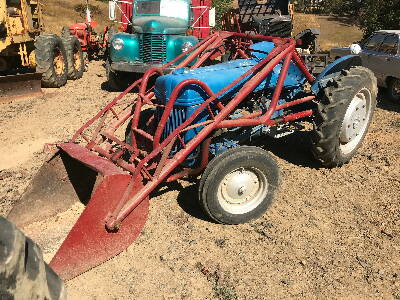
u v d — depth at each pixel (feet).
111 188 11.25
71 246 10.99
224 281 11.30
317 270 11.70
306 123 22.82
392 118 24.73
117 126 15.51
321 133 15.90
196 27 32.30
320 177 17.01
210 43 17.54
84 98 29.30
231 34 17.19
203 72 14.52
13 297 4.90
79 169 13.87
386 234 13.25
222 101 14.67
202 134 13.07
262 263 12.01
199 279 11.43
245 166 13.12
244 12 46.11
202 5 33.42
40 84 30.07
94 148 14.08
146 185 12.09
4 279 4.75
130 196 11.70
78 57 37.35
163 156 12.47
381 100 29.14
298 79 17.40
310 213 14.48
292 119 15.83
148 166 13.39
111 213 11.39
